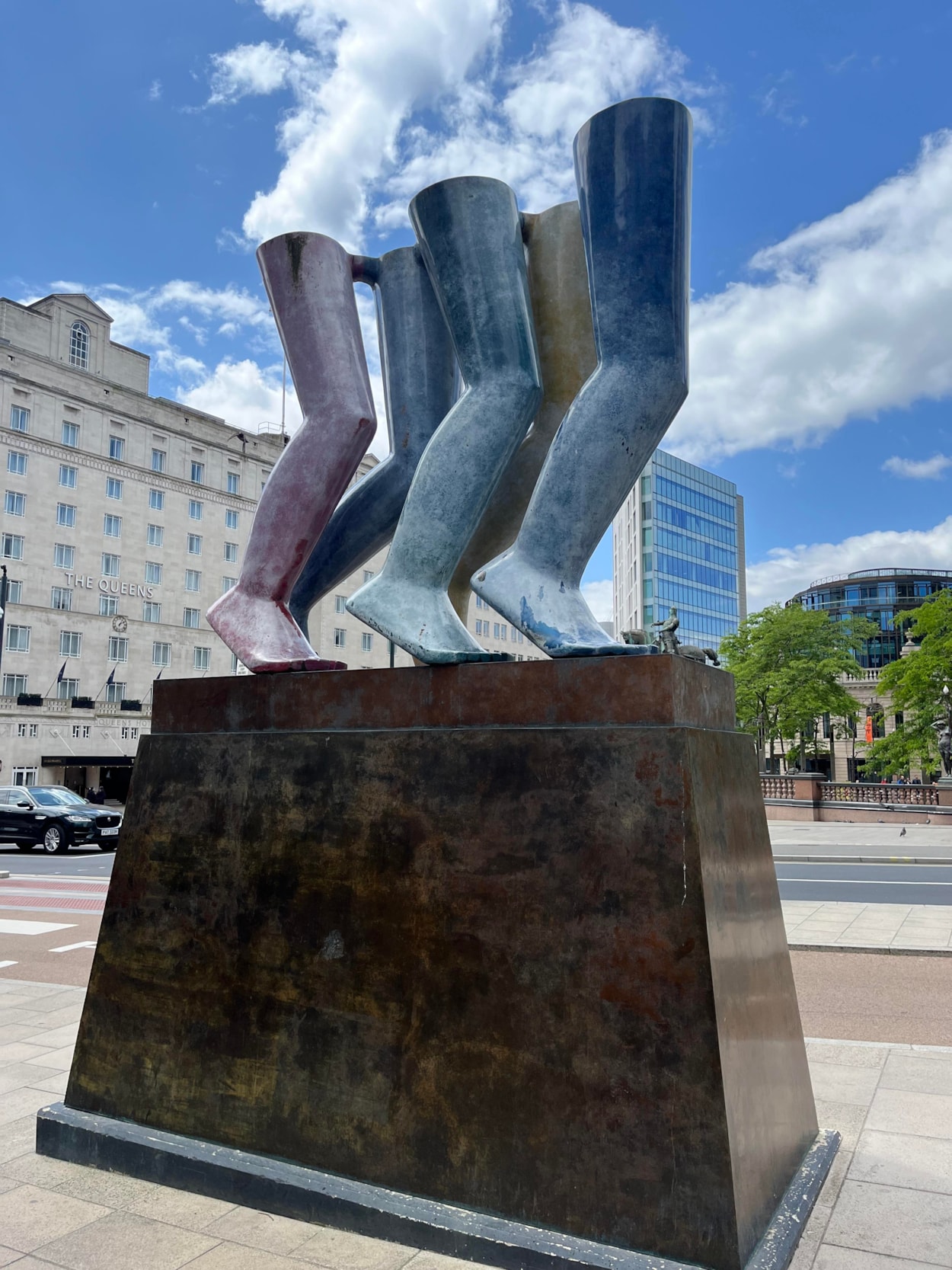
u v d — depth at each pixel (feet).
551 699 8.95
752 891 9.44
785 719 125.18
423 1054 8.72
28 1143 11.08
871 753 118.73
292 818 10.04
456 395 12.94
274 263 11.73
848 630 127.34
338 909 9.51
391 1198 8.49
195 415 170.19
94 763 145.28
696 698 9.10
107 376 159.02
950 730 102.83
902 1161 10.53
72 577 150.00
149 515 162.09
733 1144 7.48
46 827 67.10
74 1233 8.64
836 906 35.22
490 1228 7.93
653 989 7.88
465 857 8.93
